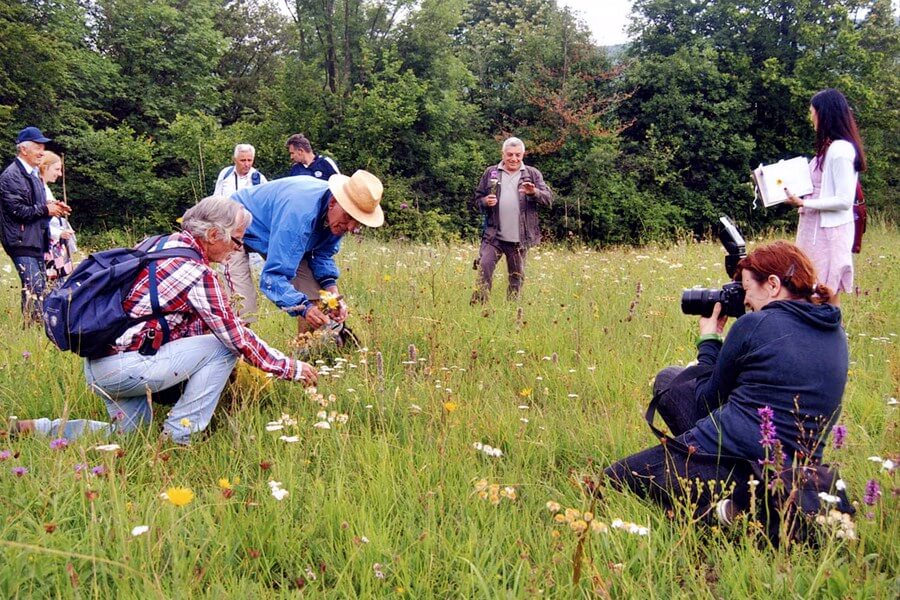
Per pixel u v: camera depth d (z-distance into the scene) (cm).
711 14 3253
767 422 277
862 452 351
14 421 349
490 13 3691
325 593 246
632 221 2848
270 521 278
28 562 235
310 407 399
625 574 255
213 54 3288
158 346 345
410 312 582
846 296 740
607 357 504
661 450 318
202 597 235
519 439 362
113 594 234
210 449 343
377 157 2588
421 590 250
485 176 730
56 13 2769
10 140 2422
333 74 2736
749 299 323
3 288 721
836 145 507
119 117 3081
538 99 2870
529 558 270
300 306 441
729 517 283
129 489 301
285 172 2592
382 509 293
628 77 3030
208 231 356
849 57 3036
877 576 250
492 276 734
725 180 3072
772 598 246
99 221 2659
